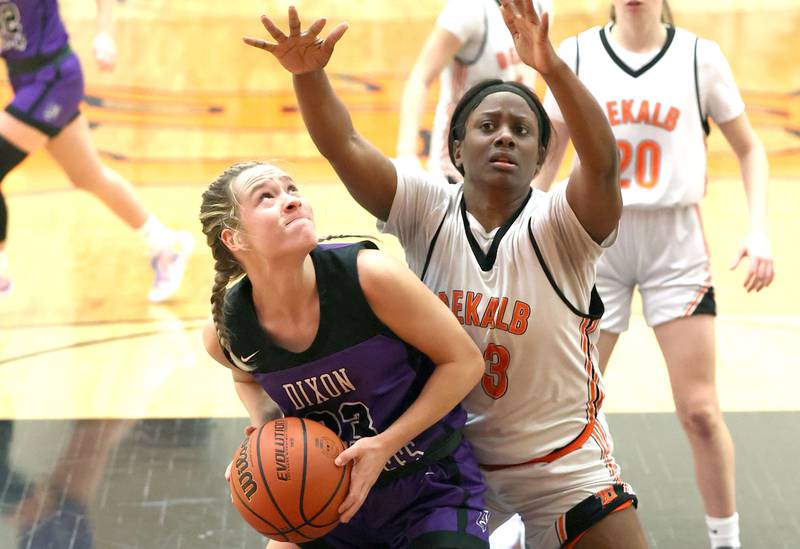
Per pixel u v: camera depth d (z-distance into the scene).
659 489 8.48
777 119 16.78
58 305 12.38
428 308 5.16
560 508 5.68
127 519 8.06
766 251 7.43
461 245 5.57
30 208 15.20
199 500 8.34
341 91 17.95
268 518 5.14
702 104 7.52
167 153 16.61
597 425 5.79
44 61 11.39
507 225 5.53
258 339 5.22
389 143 16.36
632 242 7.55
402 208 5.64
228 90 18.61
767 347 11.11
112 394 10.22
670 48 7.49
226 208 5.06
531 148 5.49
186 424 9.62
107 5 11.99
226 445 9.23
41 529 7.92
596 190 5.20
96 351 11.20
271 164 5.24
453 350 5.22
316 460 5.09
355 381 5.28
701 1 20.52
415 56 19.12
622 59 7.54
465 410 5.66
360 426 5.39
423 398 5.24
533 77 8.72
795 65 18.36
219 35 20.12
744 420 9.61
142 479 8.65
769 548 7.66
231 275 5.27
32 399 10.12
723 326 11.66
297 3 21.09
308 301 5.12
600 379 5.85
